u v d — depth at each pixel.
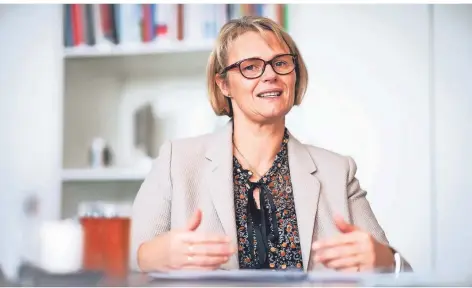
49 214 2.66
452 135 2.62
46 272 0.88
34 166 2.72
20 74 2.74
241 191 1.30
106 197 2.69
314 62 2.65
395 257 1.04
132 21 2.61
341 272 0.98
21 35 2.74
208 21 2.55
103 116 2.73
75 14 2.65
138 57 2.65
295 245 1.24
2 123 2.73
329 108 2.64
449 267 2.59
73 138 2.71
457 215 2.61
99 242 0.88
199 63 2.68
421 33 2.63
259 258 1.22
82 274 0.87
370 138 2.63
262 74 1.30
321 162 1.36
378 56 2.64
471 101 2.61
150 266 1.04
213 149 1.35
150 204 1.30
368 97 2.64
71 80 2.71
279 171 1.33
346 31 2.64
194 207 1.28
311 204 1.27
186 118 2.71
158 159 1.37
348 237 1.02
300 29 2.65
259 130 1.34
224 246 1.02
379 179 2.63
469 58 2.61
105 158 2.67
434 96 2.62
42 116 2.72
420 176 2.62
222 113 1.44
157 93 2.73
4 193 2.71
